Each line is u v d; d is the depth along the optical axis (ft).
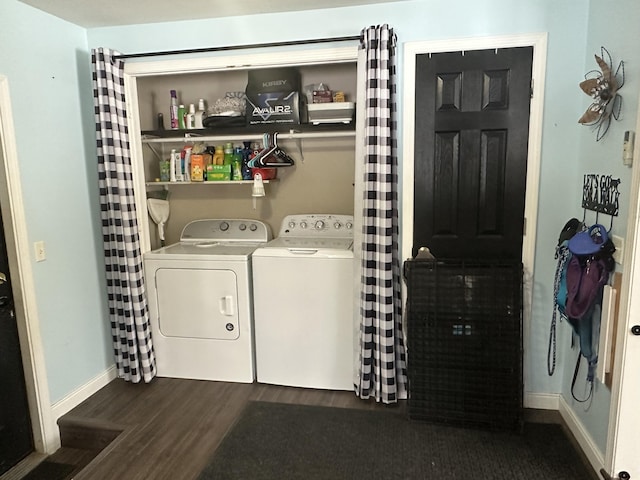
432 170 8.43
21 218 7.66
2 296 7.59
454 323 8.19
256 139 10.69
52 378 8.46
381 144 8.03
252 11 8.58
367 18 8.34
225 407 8.88
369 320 8.66
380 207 8.19
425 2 8.05
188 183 10.74
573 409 7.95
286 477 6.88
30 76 7.93
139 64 9.32
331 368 9.37
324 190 10.87
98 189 9.64
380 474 6.90
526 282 8.36
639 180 5.55
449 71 8.11
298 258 9.13
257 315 9.52
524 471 6.92
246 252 9.78
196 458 7.38
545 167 8.05
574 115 7.82
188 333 9.89
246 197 11.30
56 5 7.94
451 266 8.16
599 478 6.70
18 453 7.92
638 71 5.75
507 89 7.95
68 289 8.86
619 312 6.09
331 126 9.57
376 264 8.44
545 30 7.72
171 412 8.73
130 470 7.13
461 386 8.18
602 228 6.63
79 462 8.01
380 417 8.45
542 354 8.59
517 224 8.27
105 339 9.95
